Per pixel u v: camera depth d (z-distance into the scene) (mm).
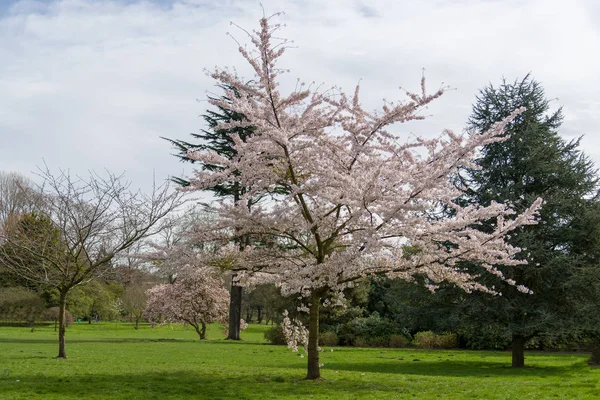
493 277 21625
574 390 12469
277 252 14297
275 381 13555
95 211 17719
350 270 12727
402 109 12438
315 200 14703
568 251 22547
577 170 23578
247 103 12781
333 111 13773
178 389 12008
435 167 12492
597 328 21203
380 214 12156
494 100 24609
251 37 11789
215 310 35469
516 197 23031
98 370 15047
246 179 12930
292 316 33062
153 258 14070
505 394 11883
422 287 23797
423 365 21000
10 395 10711
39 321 44688
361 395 11555
